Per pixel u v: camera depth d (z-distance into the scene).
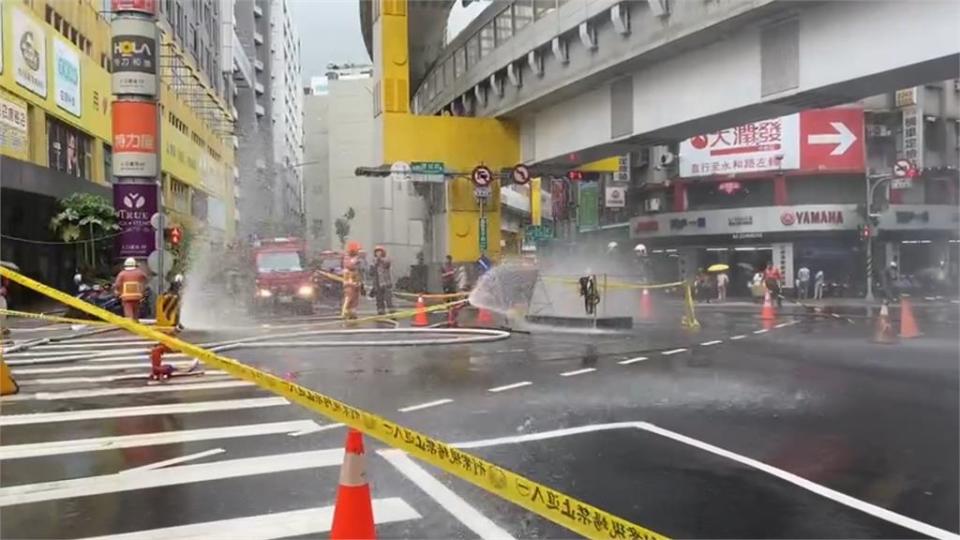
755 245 39.59
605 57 22.06
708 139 40.59
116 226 23.95
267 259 25.17
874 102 38.16
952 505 5.19
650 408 8.28
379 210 88.75
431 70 40.09
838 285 37.78
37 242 24.36
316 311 25.55
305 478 5.68
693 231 41.03
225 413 7.97
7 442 6.73
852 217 37.62
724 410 8.20
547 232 55.78
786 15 17.00
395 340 14.72
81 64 28.72
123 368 11.25
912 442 6.86
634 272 35.19
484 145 30.12
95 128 30.31
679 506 5.12
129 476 5.72
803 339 15.56
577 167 29.89
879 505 5.19
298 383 9.79
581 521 3.36
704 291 35.97
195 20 51.50
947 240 38.75
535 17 25.34
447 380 10.07
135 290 16.05
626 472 5.89
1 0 21.94
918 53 14.50
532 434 7.08
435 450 3.36
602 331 17.09
